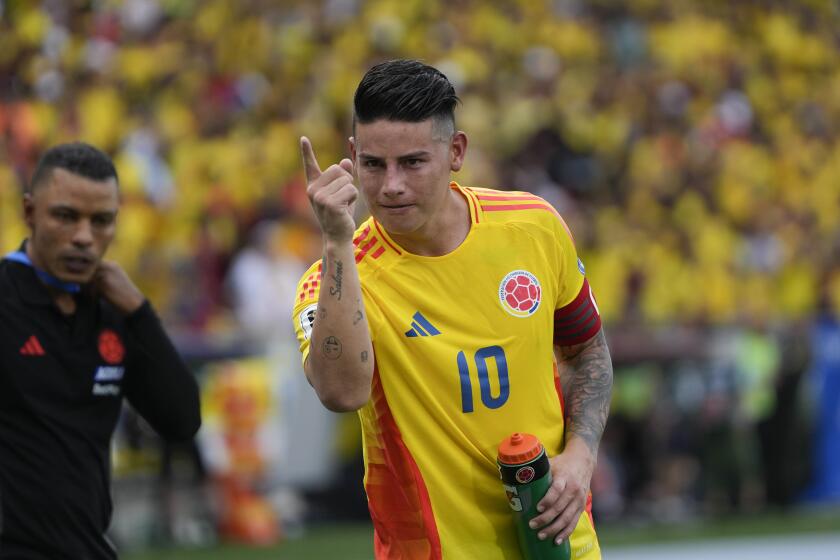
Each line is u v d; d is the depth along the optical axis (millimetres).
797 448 36781
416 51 48531
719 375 35500
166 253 34500
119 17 43562
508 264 10938
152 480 28453
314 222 38812
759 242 49062
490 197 11211
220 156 39938
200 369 29109
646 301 43719
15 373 12641
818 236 51844
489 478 10859
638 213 47562
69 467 12750
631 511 34594
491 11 52375
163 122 40688
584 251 43000
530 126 47094
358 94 10211
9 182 35906
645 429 34594
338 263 10047
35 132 38344
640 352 34562
